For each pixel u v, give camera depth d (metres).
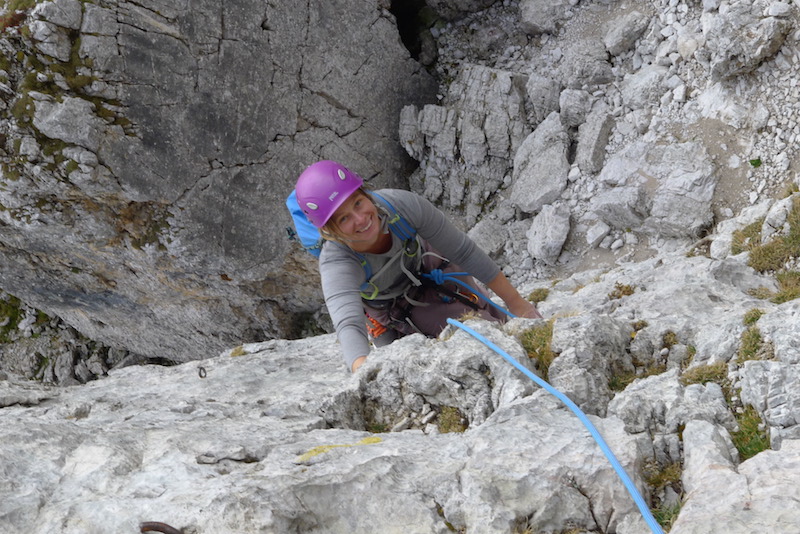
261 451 2.89
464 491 2.51
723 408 3.00
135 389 4.97
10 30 7.46
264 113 8.82
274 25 8.67
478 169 9.90
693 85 8.28
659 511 2.53
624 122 8.79
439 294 4.11
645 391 3.19
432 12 10.81
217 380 5.09
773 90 7.39
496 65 10.25
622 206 8.14
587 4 9.69
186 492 2.53
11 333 12.48
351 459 2.75
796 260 5.53
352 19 9.36
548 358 3.44
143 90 7.98
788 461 2.44
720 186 7.62
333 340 6.55
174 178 8.39
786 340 3.19
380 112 9.98
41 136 7.79
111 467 2.74
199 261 9.02
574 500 2.47
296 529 2.38
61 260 9.90
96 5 7.59
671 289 4.68
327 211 3.27
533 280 9.00
